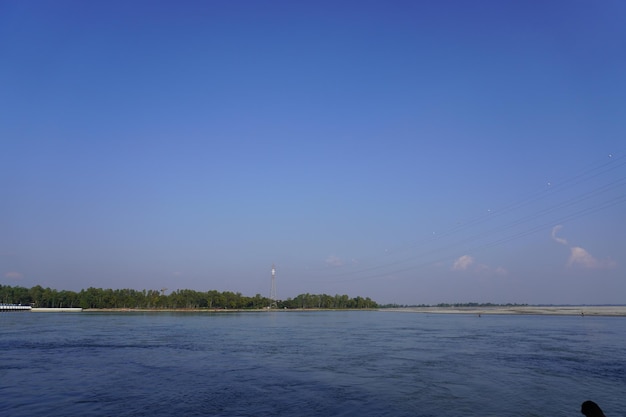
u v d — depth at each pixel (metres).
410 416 27.52
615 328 105.19
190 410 28.81
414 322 141.88
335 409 29.03
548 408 29.14
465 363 47.34
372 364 46.81
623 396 32.31
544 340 73.19
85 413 28.11
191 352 56.62
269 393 33.41
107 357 51.69
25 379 38.50
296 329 101.38
